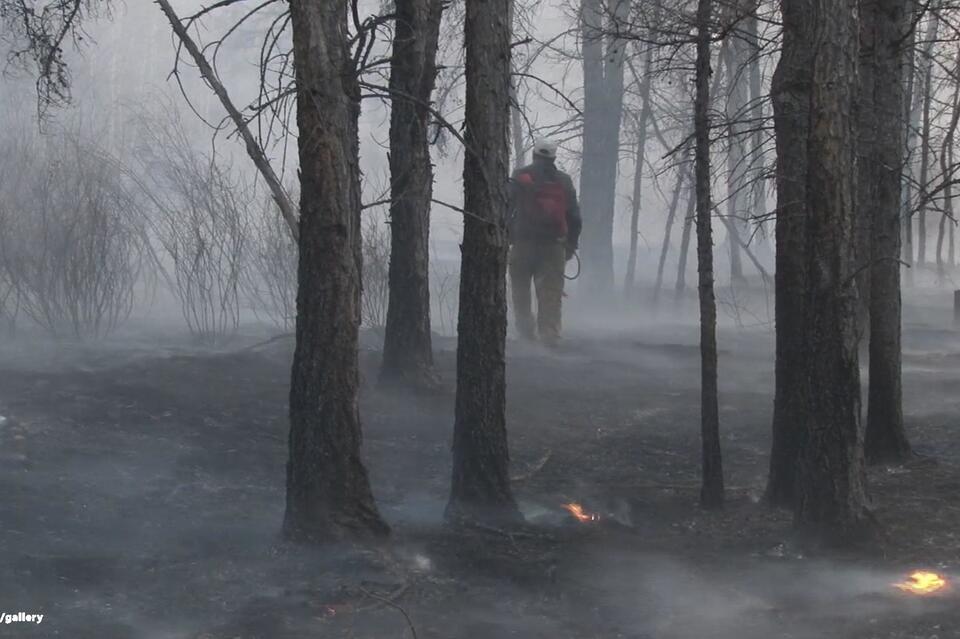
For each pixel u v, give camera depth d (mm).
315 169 5504
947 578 5461
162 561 5422
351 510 5676
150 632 4621
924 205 7973
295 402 5688
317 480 5633
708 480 6879
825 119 5699
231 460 7301
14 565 5180
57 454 6953
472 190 6344
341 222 5555
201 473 6977
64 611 4773
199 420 8125
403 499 6941
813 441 5945
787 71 6723
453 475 6496
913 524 6328
